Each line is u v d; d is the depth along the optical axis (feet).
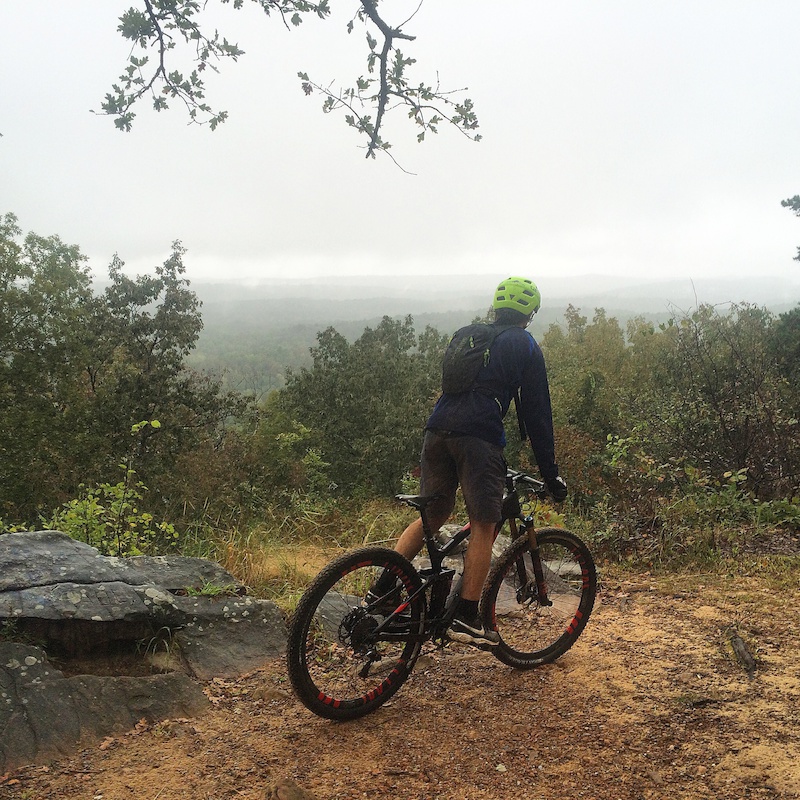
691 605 14.79
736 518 20.77
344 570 9.86
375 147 14.46
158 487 34.35
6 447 66.08
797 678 11.36
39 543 12.32
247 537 21.86
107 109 13.74
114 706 9.78
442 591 11.05
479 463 10.55
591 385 47.85
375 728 9.98
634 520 20.30
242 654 11.86
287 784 8.29
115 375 76.54
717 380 28.91
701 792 8.48
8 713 9.11
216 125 14.17
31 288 76.43
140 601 11.53
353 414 68.44
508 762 9.13
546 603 12.51
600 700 10.80
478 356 10.71
